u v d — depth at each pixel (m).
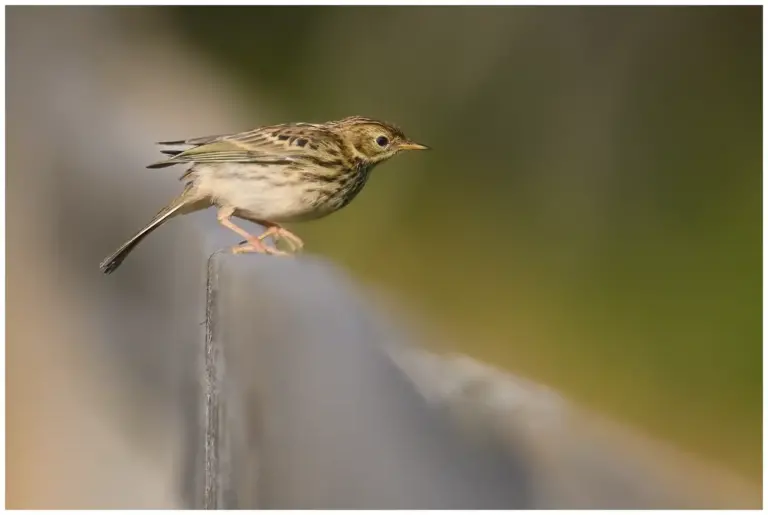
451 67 6.15
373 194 5.65
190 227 5.25
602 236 5.71
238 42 6.19
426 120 6.11
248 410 5.10
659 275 5.63
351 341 5.09
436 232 5.68
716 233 5.64
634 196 5.76
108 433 5.23
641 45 5.92
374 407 5.08
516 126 5.99
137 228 5.28
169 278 5.23
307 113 6.25
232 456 5.11
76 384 5.24
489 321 5.59
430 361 5.09
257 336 5.11
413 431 5.07
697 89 5.83
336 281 5.14
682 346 5.58
